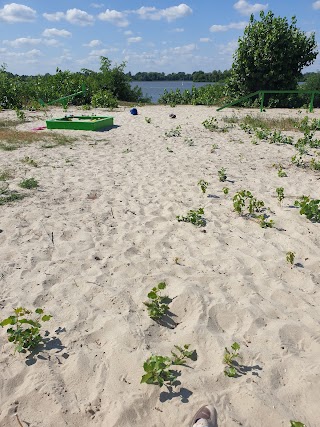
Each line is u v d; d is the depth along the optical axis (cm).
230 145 1012
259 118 1488
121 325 312
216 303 339
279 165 809
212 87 2520
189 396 249
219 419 234
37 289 356
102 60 2822
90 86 2264
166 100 2445
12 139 990
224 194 616
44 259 410
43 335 301
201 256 425
